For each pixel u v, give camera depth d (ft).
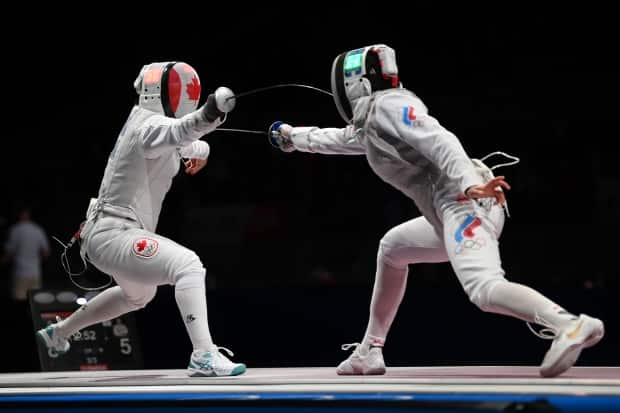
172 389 15.46
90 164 61.16
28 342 33.96
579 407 12.41
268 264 56.13
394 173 17.03
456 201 16.20
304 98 59.82
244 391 14.90
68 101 63.46
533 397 12.75
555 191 55.57
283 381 15.70
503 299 15.08
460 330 32.71
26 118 63.26
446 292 32.94
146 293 20.61
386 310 18.70
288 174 57.52
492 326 32.50
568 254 53.98
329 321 33.63
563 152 56.59
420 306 33.04
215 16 61.77
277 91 60.13
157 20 62.75
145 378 18.44
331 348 33.47
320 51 60.18
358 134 17.11
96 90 63.31
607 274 51.90
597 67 57.98
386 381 15.02
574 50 58.34
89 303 21.07
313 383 15.23
